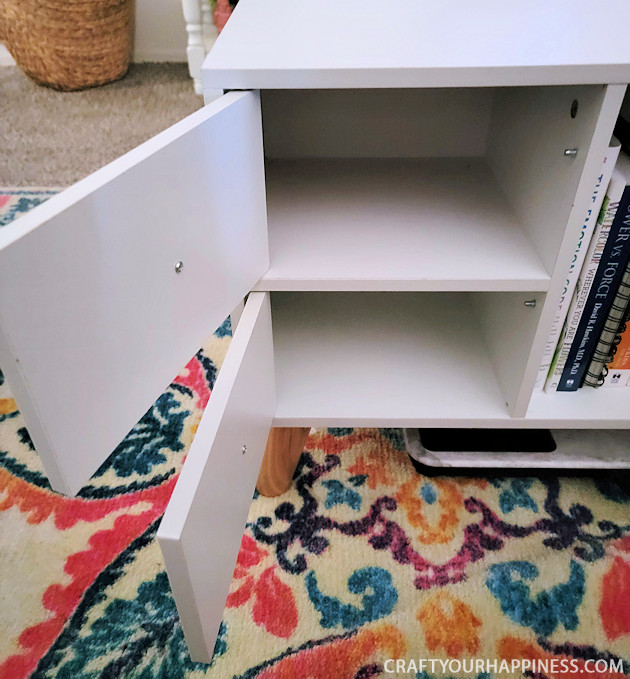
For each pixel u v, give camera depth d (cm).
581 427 67
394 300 86
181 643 58
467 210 69
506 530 68
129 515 69
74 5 168
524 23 54
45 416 33
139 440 79
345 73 45
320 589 62
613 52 46
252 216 52
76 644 58
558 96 55
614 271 59
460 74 45
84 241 32
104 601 61
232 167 46
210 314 49
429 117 80
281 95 79
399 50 48
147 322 40
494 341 74
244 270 53
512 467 72
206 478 38
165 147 37
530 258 59
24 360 30
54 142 150
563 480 74
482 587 62
